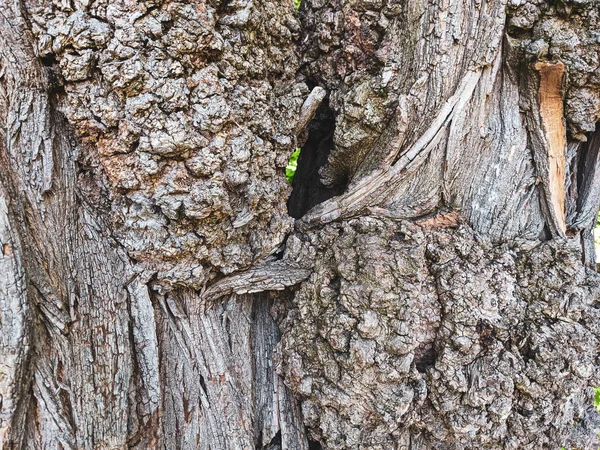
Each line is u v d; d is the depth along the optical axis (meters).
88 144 2.06
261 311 2.27
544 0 2.10
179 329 2.14
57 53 2.01
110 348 2.08
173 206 2.05
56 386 2.04
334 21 2.18
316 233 2.20
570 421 2.18
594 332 2.11
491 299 2.10
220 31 2.07
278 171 2.20
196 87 2.04
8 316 1.98
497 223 2.18
